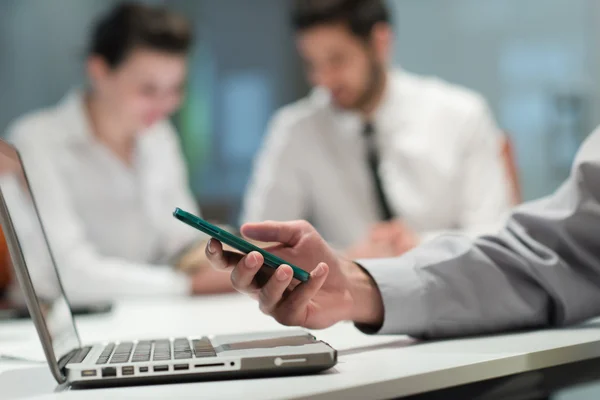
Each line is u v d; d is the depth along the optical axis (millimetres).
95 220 2021
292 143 2150
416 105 2111
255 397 474
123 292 1684
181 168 2268
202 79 3670
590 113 2490
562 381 646
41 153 1902
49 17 3557
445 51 2855
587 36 2484
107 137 2039
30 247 664
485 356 598
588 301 763
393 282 720
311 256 691
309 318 671
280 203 2156
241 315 1100
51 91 3584
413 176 2061
